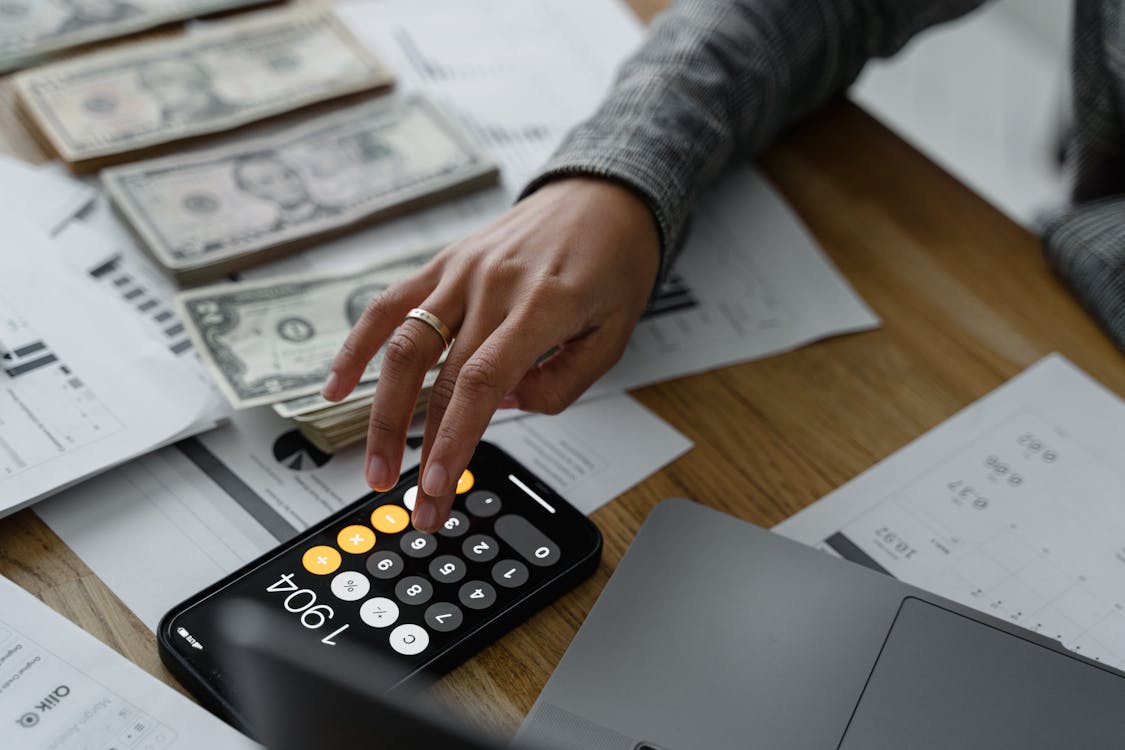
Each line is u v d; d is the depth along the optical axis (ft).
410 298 1.74
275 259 2.07
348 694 1.05
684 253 2.18
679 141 2.01
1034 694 1.41
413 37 2.65
